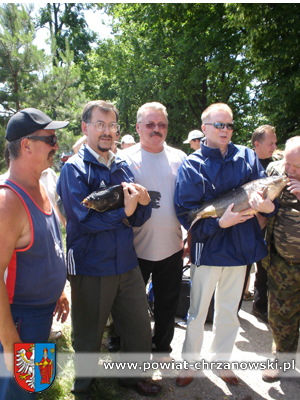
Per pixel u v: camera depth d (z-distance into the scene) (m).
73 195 2.08
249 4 8.84
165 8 14.81
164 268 2.69
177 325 3.43
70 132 9.94
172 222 2.63
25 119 1.68
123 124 22.92
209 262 2.40
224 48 13.41
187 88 15.64
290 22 8.79
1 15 9.03
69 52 10.55
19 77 8.98
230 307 2.59
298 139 2.37
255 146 3.81
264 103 10.09
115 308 2.37
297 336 2.68
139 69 19.08
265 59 9.76
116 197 2.08
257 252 2.41
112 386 2.49
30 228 1.67
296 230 2.43
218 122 2.37
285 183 2.27
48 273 1.79
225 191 2.42
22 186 1.73
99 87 26.33
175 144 22.36
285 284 2.56
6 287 1.62
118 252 2.19
